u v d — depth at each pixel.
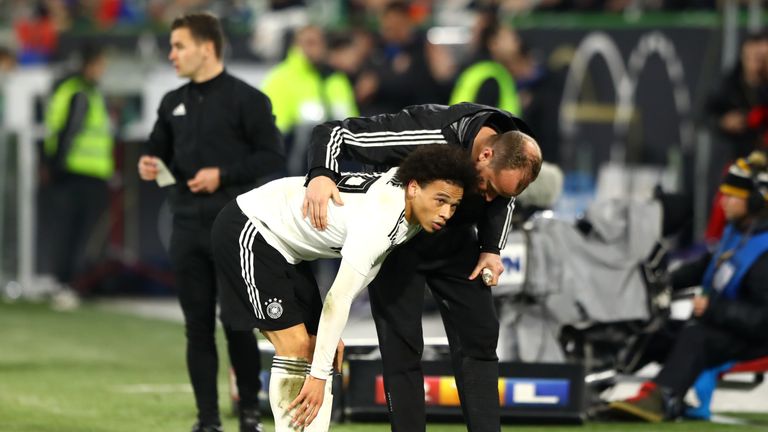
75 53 50.88
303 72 45.41
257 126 22.88
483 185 18.52
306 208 18.52
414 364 19.66
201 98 22.94
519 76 43.22
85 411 26.38
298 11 51.78
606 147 45.31
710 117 40.53
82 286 50.78
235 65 49.06
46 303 50.66
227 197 22.77
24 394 28.69
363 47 46.62
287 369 19.08
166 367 33.72
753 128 39.56
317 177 18.47
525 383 24.88
